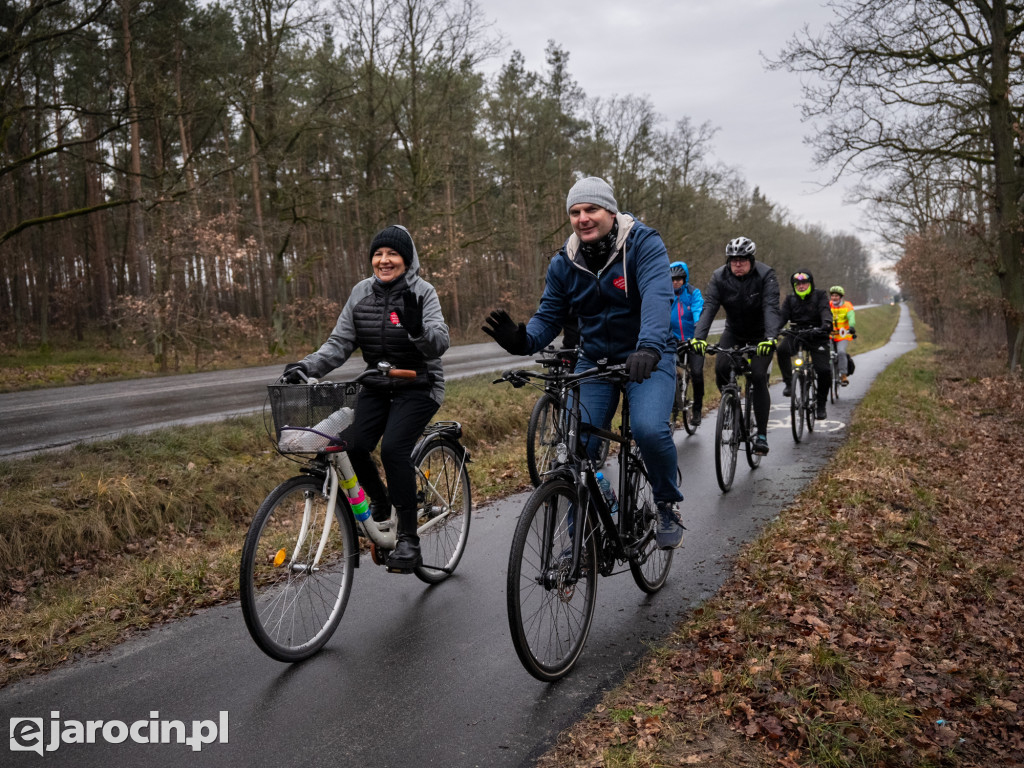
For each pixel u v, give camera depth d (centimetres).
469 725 276
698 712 274
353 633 364
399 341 373
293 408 326
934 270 2997
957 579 418
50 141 2248
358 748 262
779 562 433
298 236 3116
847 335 1223
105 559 559
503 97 3447
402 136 2467
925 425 957
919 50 1570
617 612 381
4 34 1373
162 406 1101
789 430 952
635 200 3669
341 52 2347
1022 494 658
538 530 301
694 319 915
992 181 1766
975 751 254
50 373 1845
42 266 2819
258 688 309
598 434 338
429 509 428
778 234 6272
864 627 346
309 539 341
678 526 372
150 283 2041
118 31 1695
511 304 3875
